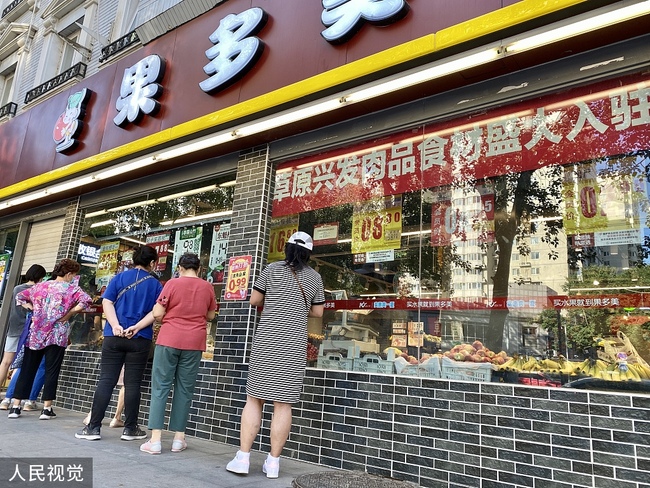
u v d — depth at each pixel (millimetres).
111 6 8875
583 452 2711
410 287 3863
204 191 5512
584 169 3285
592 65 3150
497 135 3605
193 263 4070
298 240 3580
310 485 2830
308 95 3971
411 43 3408
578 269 3207
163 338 3793
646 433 2559
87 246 6742
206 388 4551
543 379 3107
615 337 2975
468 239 3688
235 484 2941
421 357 3646
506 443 2961
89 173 6195
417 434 3303
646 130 3008
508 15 3012
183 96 5164
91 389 5707
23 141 7543
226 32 4832
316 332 4223
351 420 3627
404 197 4043
